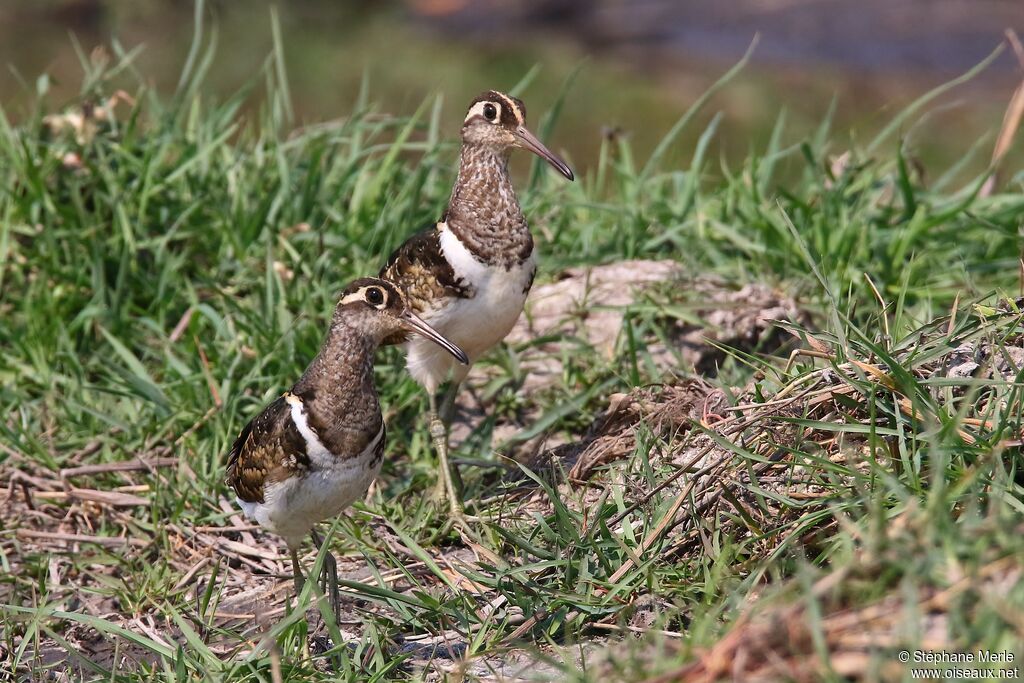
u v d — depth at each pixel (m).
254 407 10.74
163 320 11.57
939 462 6.55
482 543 8.95
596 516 8.05
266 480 8.02
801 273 11.72
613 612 7.60
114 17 26.33
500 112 9.77
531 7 29.50
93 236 11.98
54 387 11.09
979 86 23.22
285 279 11.88
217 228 12.32
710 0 29.67
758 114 22.28
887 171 13.41
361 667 7.61
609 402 10.54
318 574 7.61
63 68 23.64
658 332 10.97
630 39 27.11
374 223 12.34
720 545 7.79
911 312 11.34
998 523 6.06
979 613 5.68
